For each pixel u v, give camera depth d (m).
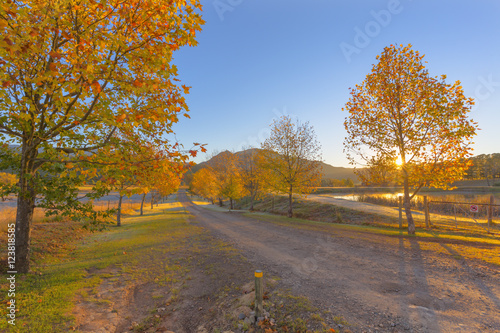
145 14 4.92
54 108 6.42
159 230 18.08
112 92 6.19
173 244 12.91
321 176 25.20
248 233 15.73
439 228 16.11
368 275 7.17
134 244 12.90
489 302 5.30
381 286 6.34
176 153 5.60
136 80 4.95
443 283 6.40
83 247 12.28
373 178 14.73
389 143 13.98
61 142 6.93
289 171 25.44
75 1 4.64
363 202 32.25
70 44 4.73
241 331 4.84
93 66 4.80
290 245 11.58
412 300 5.51
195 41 5.11
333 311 5.12
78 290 6.71
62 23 4.57
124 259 9.97
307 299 5.68
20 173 6.95
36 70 5.53
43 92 5.15
